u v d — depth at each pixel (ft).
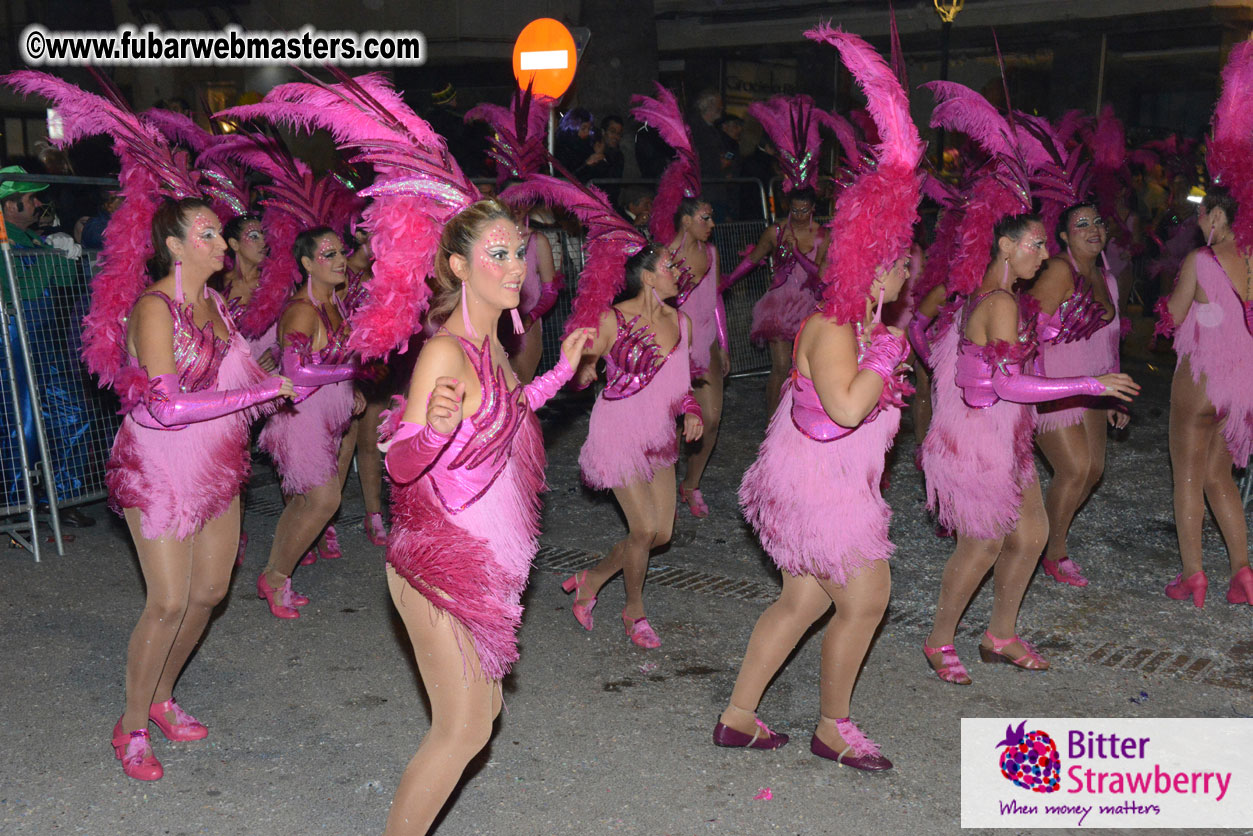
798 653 15.21
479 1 45.62
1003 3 49.14
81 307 20.06
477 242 8.76
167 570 11.43
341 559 18.85
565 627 16.07
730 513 21.98
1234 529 17.12
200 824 10.91
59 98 11.55
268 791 11.54
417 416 8.73
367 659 14.87
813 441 11.26
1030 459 13.87
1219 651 15.44
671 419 14.69
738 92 55.88
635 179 31.37
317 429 15.65
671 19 55.93
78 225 23.17
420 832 9.16
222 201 17.06
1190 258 16.70
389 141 8.96
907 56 52.49
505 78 49.39
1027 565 14.30
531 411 9.57
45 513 19.97
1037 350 13.97
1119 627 16.25
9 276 18.51
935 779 11.93
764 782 11.82
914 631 16.02
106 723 12.98
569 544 19.86
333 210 17.93
